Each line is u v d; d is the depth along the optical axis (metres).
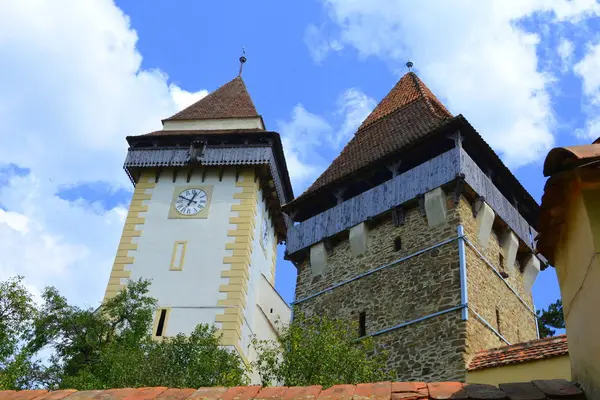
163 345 19.89
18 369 18.34
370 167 22.44
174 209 30.41
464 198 20.14
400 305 19.31
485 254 20.17
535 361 15.23
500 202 21.61
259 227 31.45
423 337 18.17
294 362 15.89
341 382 15.31
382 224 21.44
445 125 20.62
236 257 28.53
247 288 28.52
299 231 23.66
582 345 6.33
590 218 6.23
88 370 19.75
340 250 22.17
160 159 31.69
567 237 6.85
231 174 31.45
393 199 21.20
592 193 6.35
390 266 20.28
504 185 23.08
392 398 6.48
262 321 29.83
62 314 21.73
